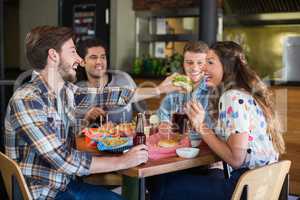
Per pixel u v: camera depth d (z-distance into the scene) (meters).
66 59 1.98
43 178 1.90
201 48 2.91
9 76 5.87
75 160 1.83
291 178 3.91
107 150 2.13
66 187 1.97
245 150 2.05
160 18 5.31
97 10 5.38
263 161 2.09
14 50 6.50
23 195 1.78
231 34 4.81
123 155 1.88
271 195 1.97
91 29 5.45
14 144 1.93
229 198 2.12
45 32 1.95
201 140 2.29
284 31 4.47
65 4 5.64
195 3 4.94
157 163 1.92
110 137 2.35
